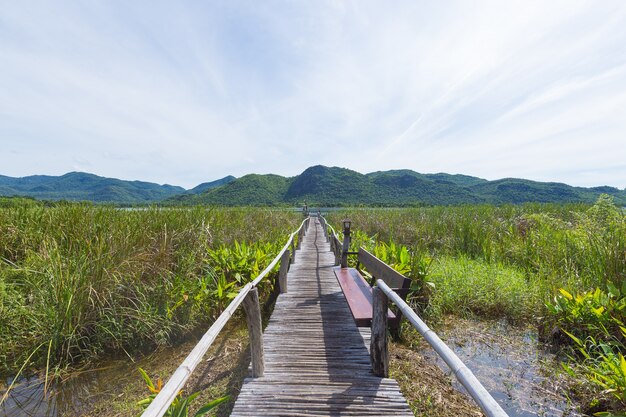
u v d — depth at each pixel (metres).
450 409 3.19
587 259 6.11
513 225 11.00
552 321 4.97
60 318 4.12
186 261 5.76
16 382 3.80
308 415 2.62
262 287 6.75
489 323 5.58
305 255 11.06
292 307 5.37
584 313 4.41
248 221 12.16
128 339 4.57
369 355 3.64
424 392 3.44
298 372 3.26
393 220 14.94
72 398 3.53
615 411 2.98
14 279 5.05
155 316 4.77
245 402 2.78
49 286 4.33
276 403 2.76
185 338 5.04
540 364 4.17
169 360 4.37
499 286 6.27
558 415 3.19
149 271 5.31
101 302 4.43
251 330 3.16
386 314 3.19
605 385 3.09
